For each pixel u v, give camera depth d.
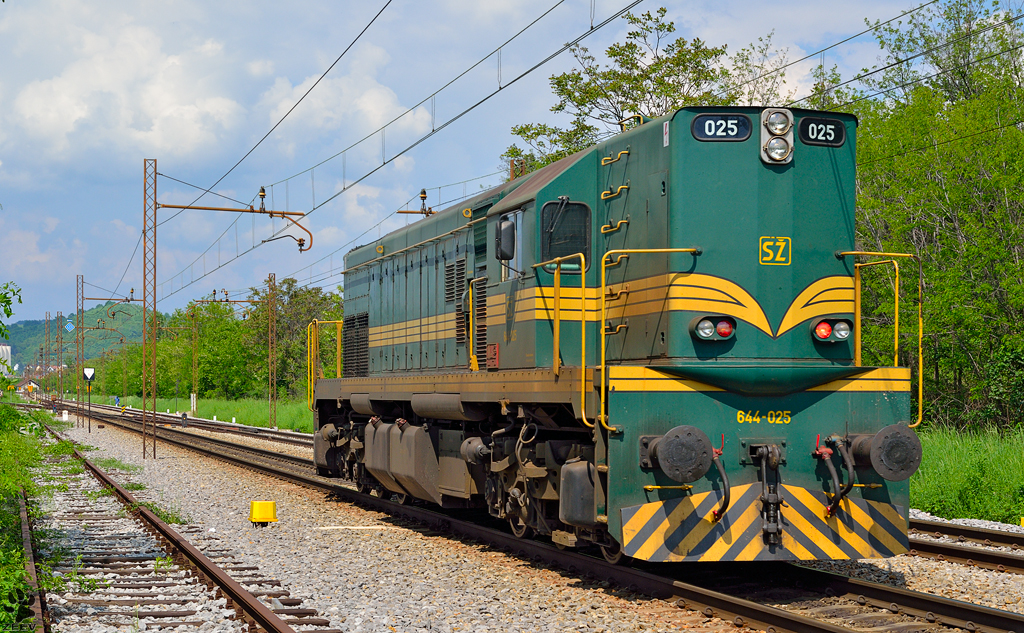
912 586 8.57
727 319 8.13
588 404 8.30
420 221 14.10
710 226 8.22
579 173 9.62
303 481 17.97
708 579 8.46
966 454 15.73
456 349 12.20
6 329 9.74
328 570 9.54
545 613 7.54
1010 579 8.84
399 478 12.86
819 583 8.19
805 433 8.16
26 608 7.27
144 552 10.77
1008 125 22.78
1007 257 22.52
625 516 7.75
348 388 15.50
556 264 9.19
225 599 8.14
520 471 9.77
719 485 7.93
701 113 8.28
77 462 22.97
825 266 8.38
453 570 9.42
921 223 24.09
